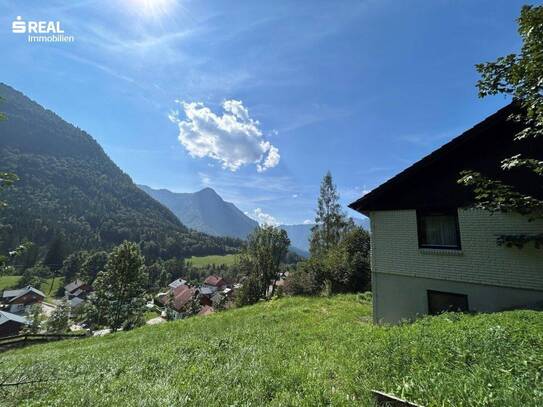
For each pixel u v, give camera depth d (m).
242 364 5.99
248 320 12.99
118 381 5.77
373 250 12.24
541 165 6.43
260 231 39.41
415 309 10.87
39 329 53.91
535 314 6.34
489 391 3.40
